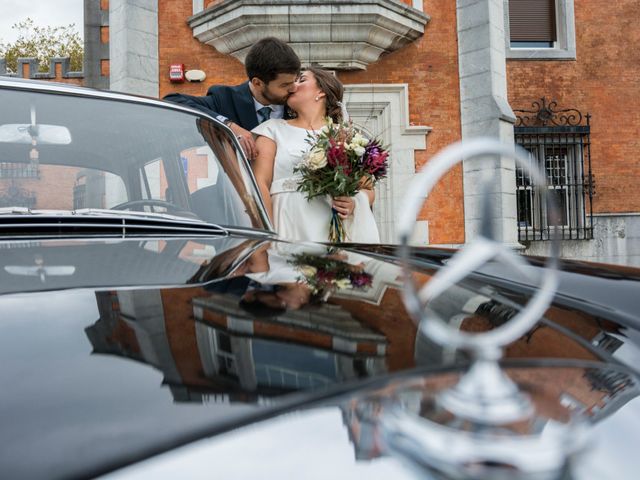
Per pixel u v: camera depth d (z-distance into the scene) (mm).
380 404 398
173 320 588
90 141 1471
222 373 461
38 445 359
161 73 7094
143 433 374
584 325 723
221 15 6586
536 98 9797
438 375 435
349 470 348
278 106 3158
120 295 680
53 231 1246
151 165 1530
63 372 455
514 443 332
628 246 9734
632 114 9961
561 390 442
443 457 330
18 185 1326
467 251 361
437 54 7383
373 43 6875
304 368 475
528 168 357
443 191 7125
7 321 572
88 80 9102
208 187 1620
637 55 9977
